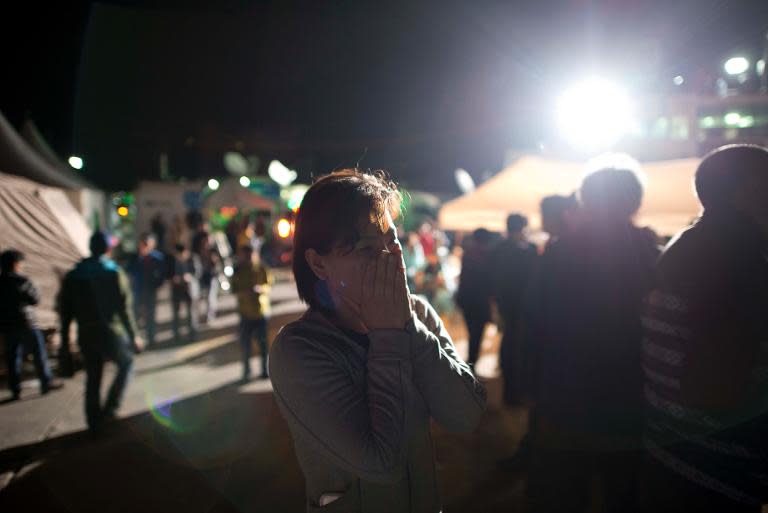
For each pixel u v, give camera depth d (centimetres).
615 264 225
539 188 722
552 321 238
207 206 1983
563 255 239
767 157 162
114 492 363
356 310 122
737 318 152
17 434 470
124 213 2112
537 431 250
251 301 614
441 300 1007
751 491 156
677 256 169
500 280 499
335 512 117
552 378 237
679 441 168
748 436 155
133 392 581
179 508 340
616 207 229
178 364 701
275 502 340
